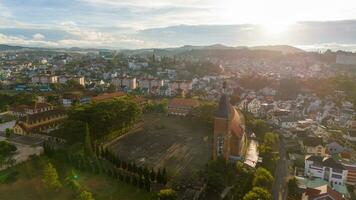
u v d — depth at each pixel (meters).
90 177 111.69
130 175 111.25
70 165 121.75
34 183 107.44
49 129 180.62
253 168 117.44
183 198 97.81
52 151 129.88
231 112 128.50
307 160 125.50
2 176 111.62
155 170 119.19
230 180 110.25
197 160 130.75
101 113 152.12
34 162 125.94
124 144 151.62
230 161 124.44
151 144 152.12
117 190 102.56
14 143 152.25
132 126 183.88
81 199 90.31
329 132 183.75
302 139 166.50
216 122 121.56
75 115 153.62
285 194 105.19
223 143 121.50
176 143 154.12
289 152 149.50
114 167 119.38
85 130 139.88
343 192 111.31
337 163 122.38
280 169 128.75
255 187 92.56
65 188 103.25
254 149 145.50
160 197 89.75
